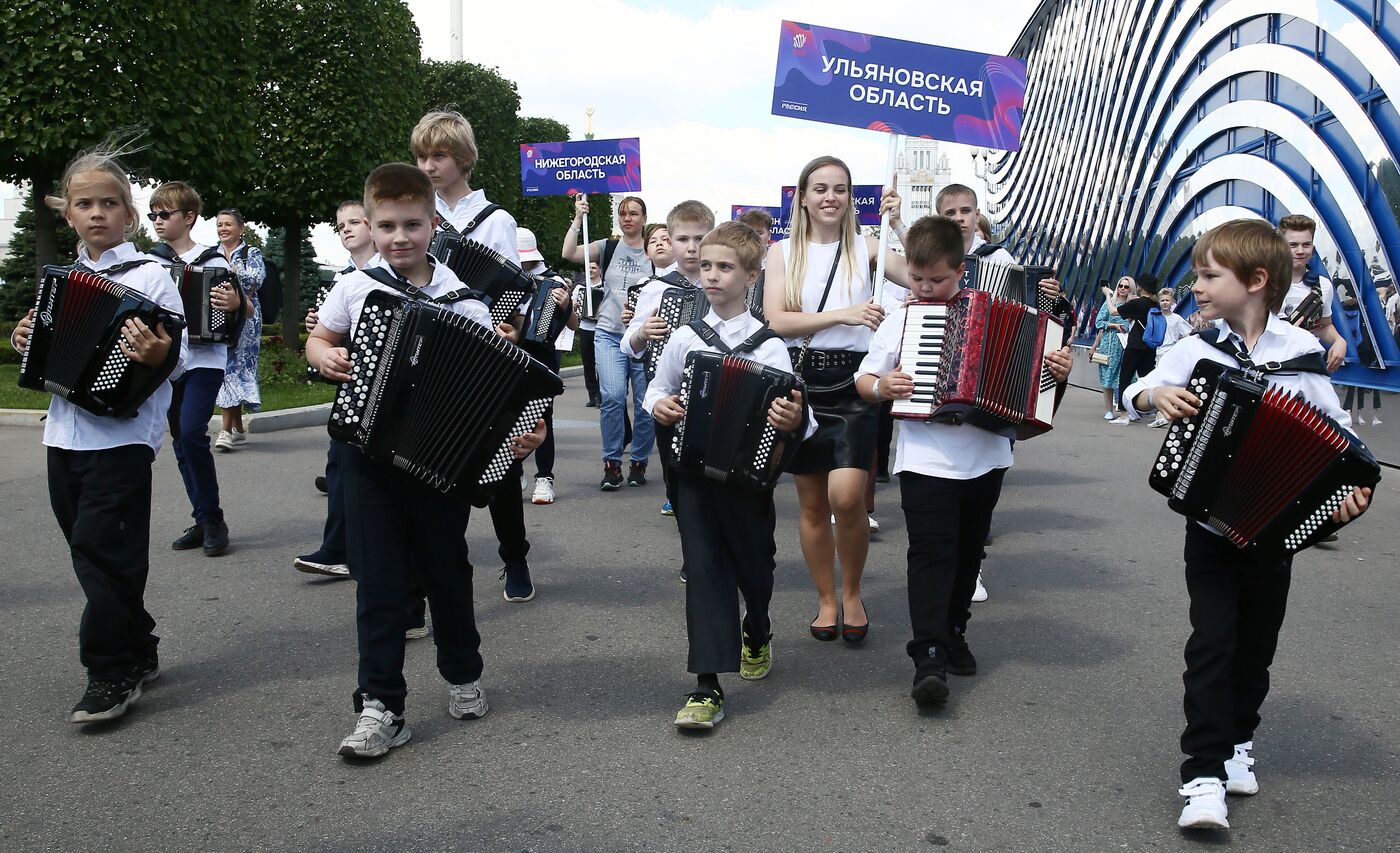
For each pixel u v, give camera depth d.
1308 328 7.11
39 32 16.27
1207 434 3.26
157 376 4.05
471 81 37.25
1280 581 3.48
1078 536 7.39
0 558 6.43
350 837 3.22
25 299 37.09
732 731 4.04
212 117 18.44
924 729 4.08
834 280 5.05
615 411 8.85
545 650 4.94
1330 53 12.98
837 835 3.26
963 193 6.38
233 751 3.83
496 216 5.53
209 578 6.10
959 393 4.07
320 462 10.10
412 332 3.50
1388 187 11.31
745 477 4.00
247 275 10.78
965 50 6.36
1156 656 4.92
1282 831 3.31
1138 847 3.21
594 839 3.22
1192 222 18.17
